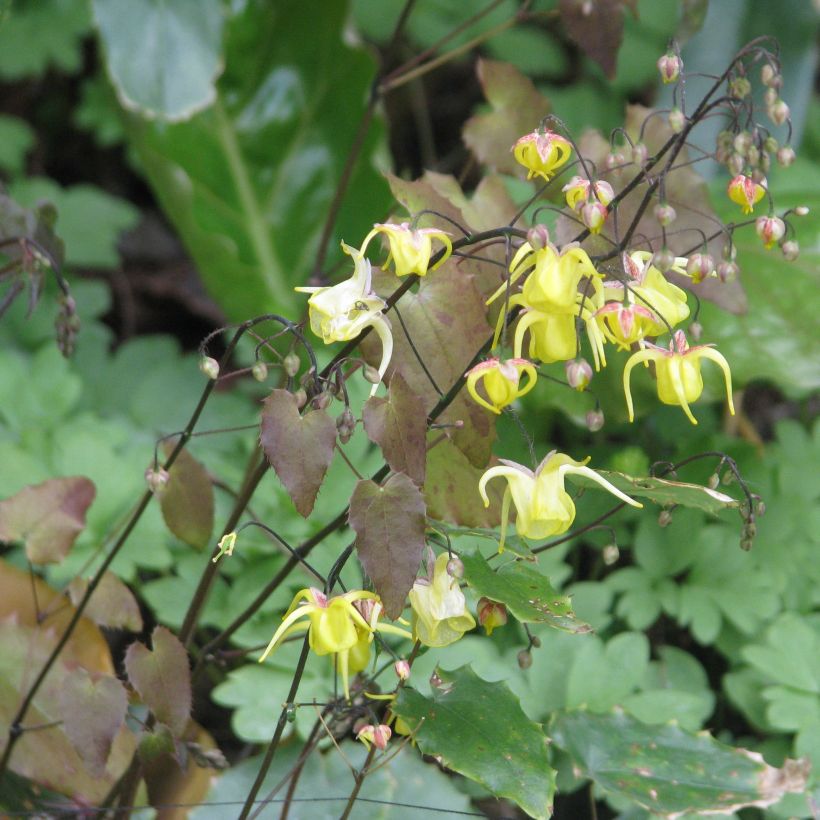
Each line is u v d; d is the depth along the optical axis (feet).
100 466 2.68
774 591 2.64
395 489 2.00
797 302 2.81
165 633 2.19
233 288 3.12
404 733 2.16
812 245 2.86
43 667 2.42
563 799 2.57
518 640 2.58
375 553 1.99
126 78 2.86
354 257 2.01
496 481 2.26
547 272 1.96
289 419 2.00
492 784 2.07
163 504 2.24
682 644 2.81
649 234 2.37
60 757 2.37
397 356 2.12
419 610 2.05
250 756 2.61
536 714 2.45
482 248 2.18
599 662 2.48
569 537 2.29
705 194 2.39
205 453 2.90
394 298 2.03
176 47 2.87
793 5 3.15
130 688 2.38
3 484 2.64
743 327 2.81
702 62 3.16
